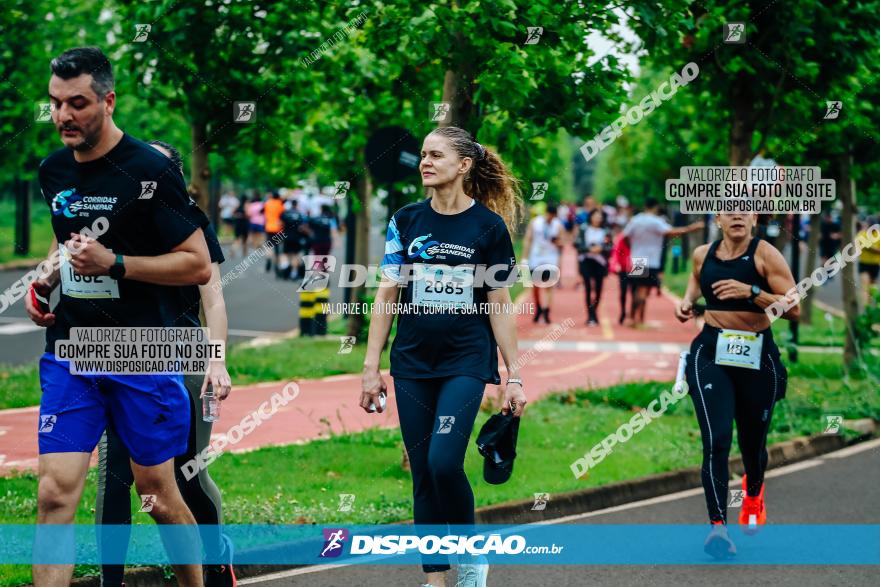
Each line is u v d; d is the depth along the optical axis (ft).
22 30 67.00
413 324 19.13
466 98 30.09
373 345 19.53
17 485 26.53
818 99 44.42
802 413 39.83
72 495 16.19
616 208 137.69
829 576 22.04
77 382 16.46
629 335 69.36
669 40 31.71
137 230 16.52
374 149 39.58
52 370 16.53
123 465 18.63
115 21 69.21
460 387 18.66
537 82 30.63
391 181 39.60
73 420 16.37
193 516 19.04
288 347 56.70
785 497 29.71
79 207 16.35
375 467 30.30
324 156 51.34
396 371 19.20
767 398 24.18
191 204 16.67
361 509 25.48
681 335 70.03
